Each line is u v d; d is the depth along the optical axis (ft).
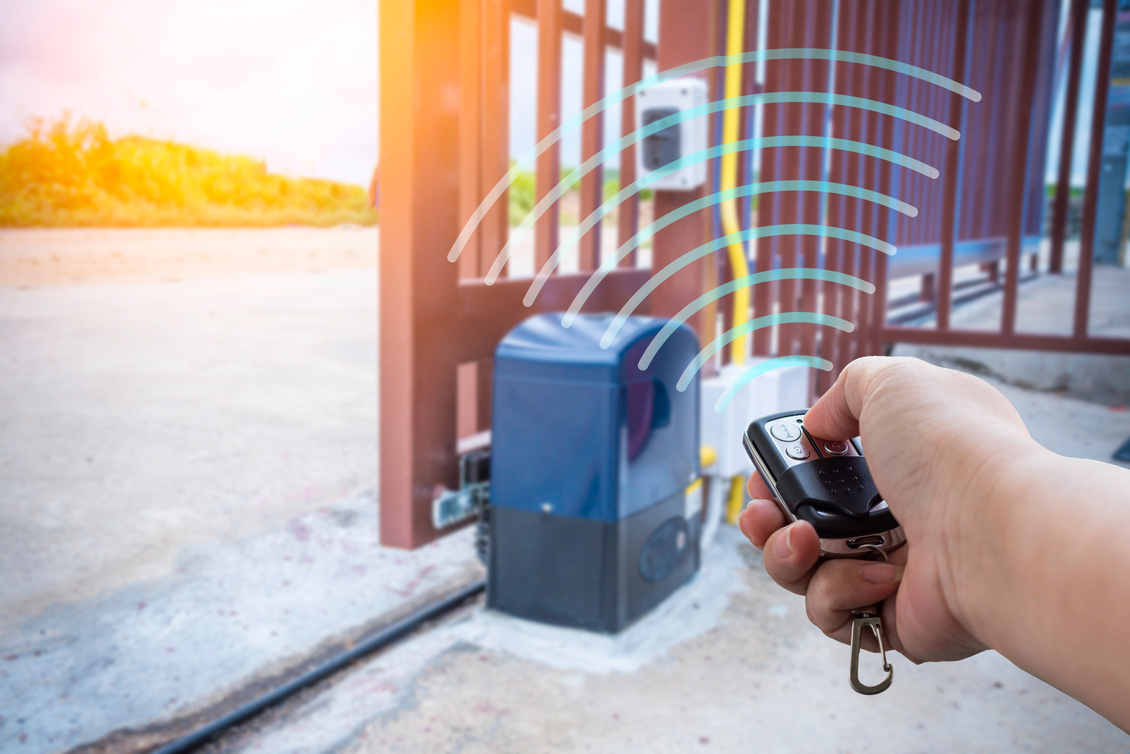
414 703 4.93
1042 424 11.52
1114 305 21.24
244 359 16.34
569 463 5.48
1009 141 20.97
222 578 6.81
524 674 5.24
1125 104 32.32
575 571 5.59
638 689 5.09
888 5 10.95
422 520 5.66
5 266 28.68
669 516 6.09
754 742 4.57
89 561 7.11
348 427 11.65
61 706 4.98
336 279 31.35
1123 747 4.58
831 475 1.60
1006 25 19.65
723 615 6.08
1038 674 1.06
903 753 4.50
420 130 5.27
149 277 29.58
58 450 10.28
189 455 10.19
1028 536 1.05
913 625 1.33
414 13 5.06
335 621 6.08
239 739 4.61
